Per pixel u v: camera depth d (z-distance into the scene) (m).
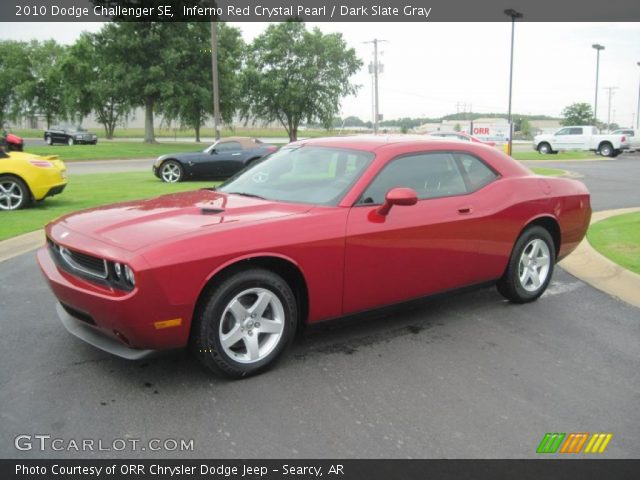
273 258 3.63
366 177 4.15
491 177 4.98
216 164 17.12
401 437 3.04
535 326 4.79
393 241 4.15
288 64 51.00
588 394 3.58
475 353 4.19
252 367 3.66
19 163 10.33
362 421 3.19
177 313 3.30
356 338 4.44
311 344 4.29
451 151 4.78
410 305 4.49
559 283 6.12
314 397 3.46
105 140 60.34
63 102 57.91
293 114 51.69
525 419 3.25
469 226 4.62
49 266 3.90
